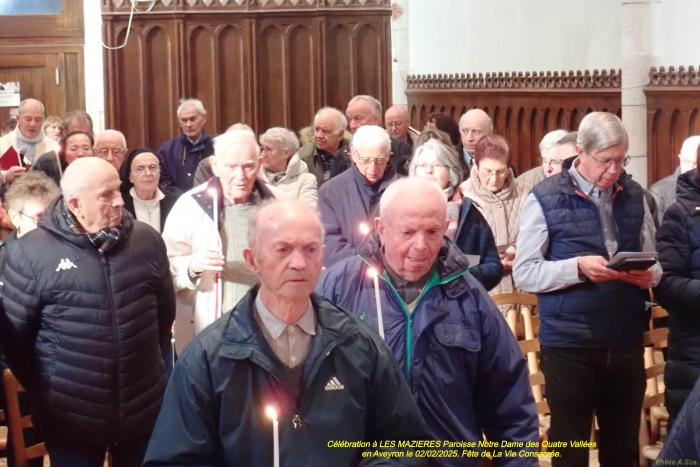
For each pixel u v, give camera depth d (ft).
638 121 29.99
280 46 35.63
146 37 35.04
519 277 14.58
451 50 40.04
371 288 10.84
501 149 17.75
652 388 16.63
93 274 12.93
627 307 14.34
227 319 9.01
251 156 15.20
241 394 8.82
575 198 14.39
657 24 29.73
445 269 10.70
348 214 17.53
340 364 9.00
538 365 15.67
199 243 15.15
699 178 14.61
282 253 8.77
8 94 38.06
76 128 27.43
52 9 38.09
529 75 34.96
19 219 15.02
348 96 36.01
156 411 13.41
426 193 10.50
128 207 21.30
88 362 12.90
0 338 13.14
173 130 35.35
